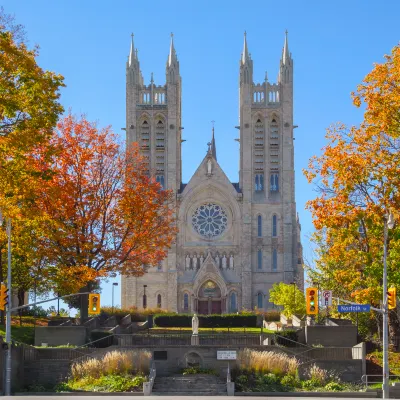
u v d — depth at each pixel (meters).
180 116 153.75
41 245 74.19
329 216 63.25
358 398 54.38
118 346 65.50
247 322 101.69
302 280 138.88
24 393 56.88
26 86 49.38
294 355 64.69
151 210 81.38
